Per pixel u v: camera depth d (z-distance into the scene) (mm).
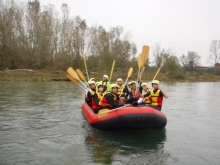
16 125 7062
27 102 11195
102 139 5746
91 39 37562
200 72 46031
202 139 5945
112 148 5180
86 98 8375
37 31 32844
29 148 5188
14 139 5781
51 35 33250
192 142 5688
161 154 4891
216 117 8602
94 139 5750
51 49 33844
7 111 9070
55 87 18516
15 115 8406
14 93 14383
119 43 41406
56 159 4621
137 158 4672
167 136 6105
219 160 4633
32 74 27609
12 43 31672
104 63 33406
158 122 5848
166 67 39906
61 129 6621
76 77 8539
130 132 6238
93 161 4523
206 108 10453
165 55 39938
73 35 35156
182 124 7484
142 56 8102
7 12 32125
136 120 5691
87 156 4754
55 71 31469
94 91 7391
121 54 41094
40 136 6012
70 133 6238
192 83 29297
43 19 33062
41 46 32781
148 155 4824
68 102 11344
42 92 15172
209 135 6305
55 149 5129
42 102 11258
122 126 5828
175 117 8547
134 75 33062
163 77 34188
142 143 5523
